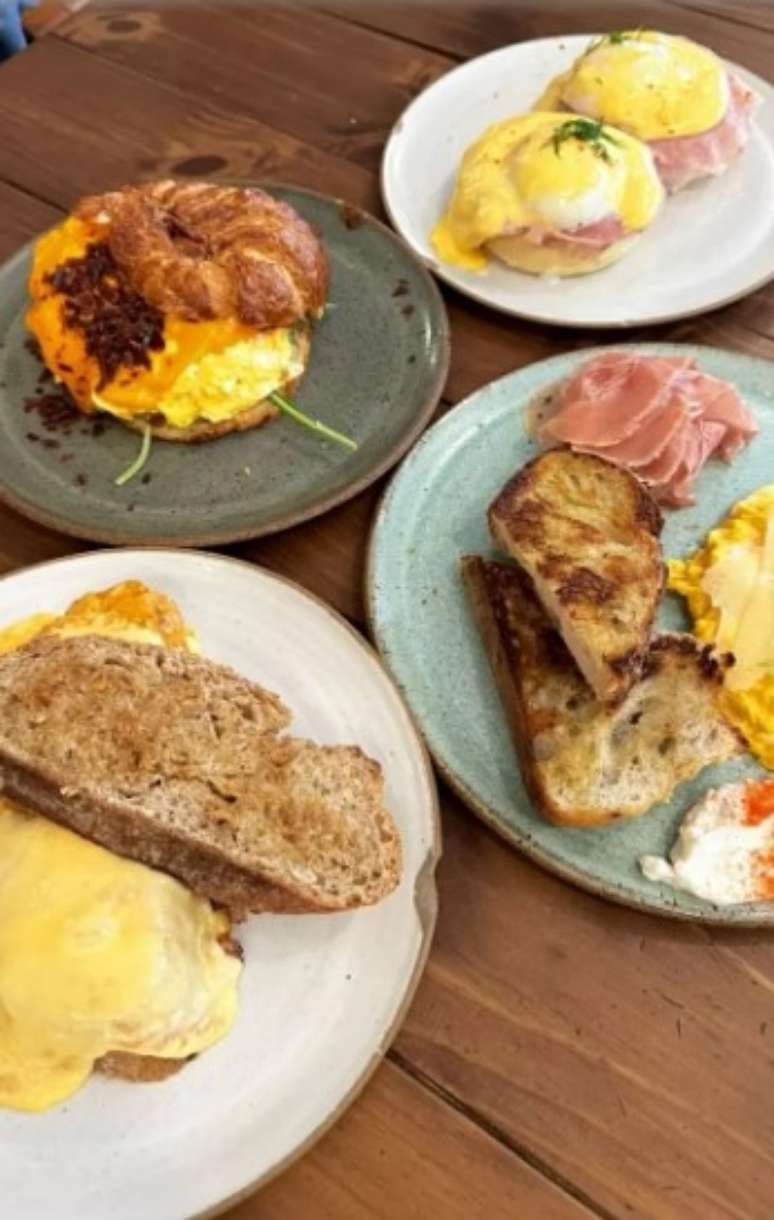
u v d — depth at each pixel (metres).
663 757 0.62
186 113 0.89
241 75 0.91
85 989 0.53
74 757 0.57
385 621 0.66
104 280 0.73
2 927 0.54
